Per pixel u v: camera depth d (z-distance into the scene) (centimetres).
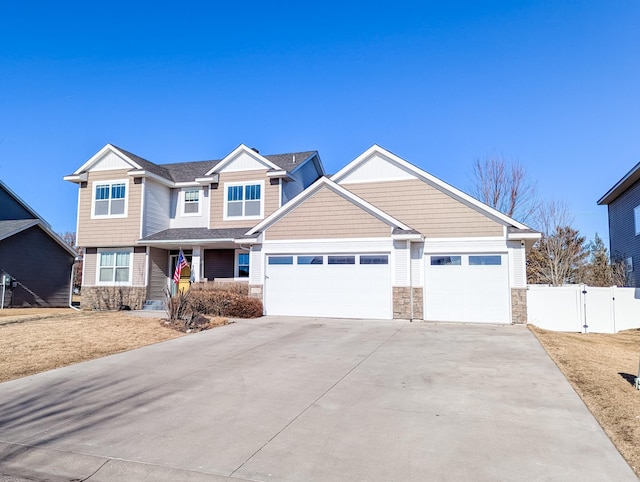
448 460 480
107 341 1173
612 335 1452
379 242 1602
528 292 1555
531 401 670
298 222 1692
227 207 2098
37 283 2214
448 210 1622
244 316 1633
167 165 2494
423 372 851
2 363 934
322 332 1312
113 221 2120
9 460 496
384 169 1725
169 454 503
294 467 468
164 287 2061
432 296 1582
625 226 2345
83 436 558
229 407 659
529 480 436
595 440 525
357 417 611
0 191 2402
